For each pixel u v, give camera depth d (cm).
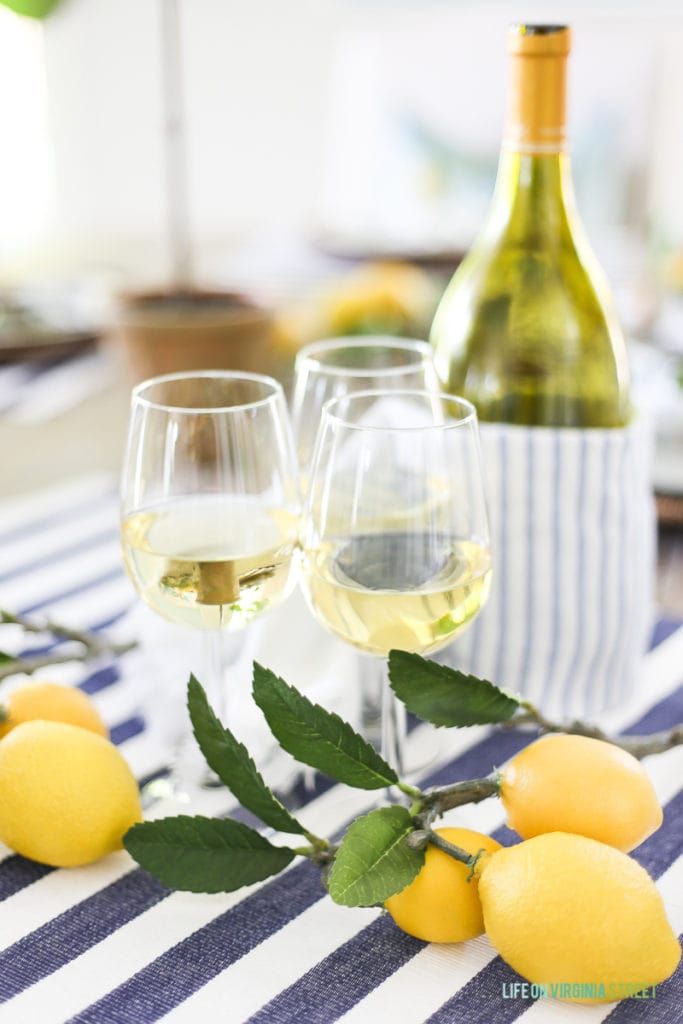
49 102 237
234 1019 51
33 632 74
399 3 238
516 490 75
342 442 59
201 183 256
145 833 55
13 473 116
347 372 72
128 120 243
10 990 53
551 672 79
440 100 225
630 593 77
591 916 49
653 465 108
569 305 77
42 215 246
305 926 57
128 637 78
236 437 63
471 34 223
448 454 59
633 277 162
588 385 78
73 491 113
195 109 251
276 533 63
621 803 54
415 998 53
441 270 154
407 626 59
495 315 78
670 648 87
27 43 230
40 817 58
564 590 77
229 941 56
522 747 73
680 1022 51
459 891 53
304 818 66
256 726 68
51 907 58
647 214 221
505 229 77
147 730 75
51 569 97
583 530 76
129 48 236
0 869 61
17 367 145
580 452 74
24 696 65
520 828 56
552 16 226
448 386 80
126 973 54
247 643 76
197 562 60
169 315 118
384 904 56
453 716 58
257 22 247
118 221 252
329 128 255
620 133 219
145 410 62
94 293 156
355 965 55
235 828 55
